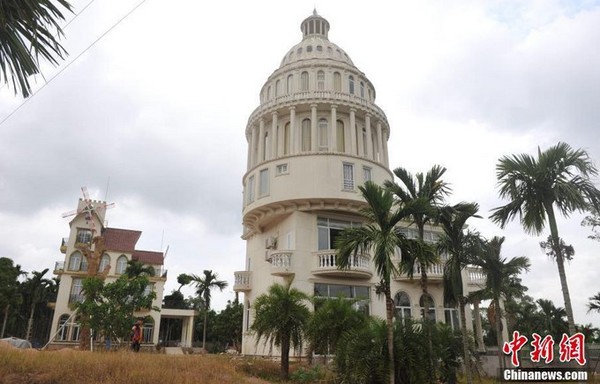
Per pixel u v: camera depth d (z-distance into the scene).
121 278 27.19
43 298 58.16
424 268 15.05
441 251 17.28
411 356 13.40
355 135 30.31
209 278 51.09
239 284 30.45
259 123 31.78
